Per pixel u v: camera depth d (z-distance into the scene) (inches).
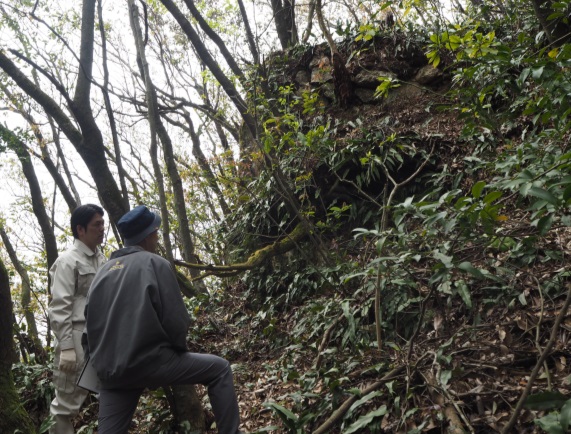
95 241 152.1
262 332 217.2
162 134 262.1
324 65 281.4
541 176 100.6
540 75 131.2
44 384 198.2
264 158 223.3
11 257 350.3
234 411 120.6
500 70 159.2
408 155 225.1
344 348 160.6
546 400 86.3
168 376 115.7
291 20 321.1
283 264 245.6
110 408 118.4
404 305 152.5
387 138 218.1
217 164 263.7
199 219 343.9
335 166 218.8
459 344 135.1
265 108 232.4
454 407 115.6
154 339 114.7
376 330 152.5
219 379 121.1
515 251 137.7
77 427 177.3
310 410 134.0
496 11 250.8
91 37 169.5
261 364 194.1
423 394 123.6
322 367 151.6
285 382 161.5
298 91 284.5
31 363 235.5
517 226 150.9
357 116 259.9
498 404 114.8
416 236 143.7
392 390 122.7
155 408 166.7
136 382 115.4
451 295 146.3
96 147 161.8
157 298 116.1
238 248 270.7
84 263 149.7
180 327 117.4
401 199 225.6
